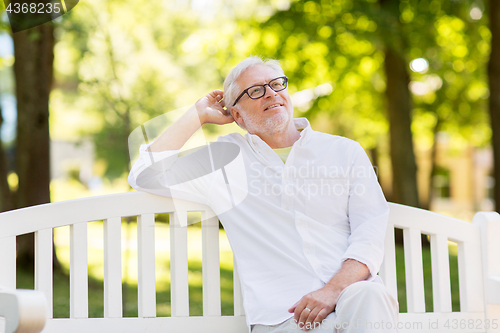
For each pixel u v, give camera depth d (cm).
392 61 813
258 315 192
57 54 760
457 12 820
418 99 1103
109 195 203
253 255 204
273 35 822
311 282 193
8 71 957
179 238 209
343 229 211
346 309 172
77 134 1115
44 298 138
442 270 217
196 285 490
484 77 990
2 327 176
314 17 785
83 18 518
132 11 539
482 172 2447
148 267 205
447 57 922
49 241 195
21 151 547
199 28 701
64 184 1446
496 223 217
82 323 195
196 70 623
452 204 2458
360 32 749
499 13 670
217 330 206
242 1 812
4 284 188
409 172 812
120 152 823
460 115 1137
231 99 228
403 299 445
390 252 215
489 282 213
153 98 452
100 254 658
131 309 395
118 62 498
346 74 897
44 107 553
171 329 203
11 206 686
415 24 774
